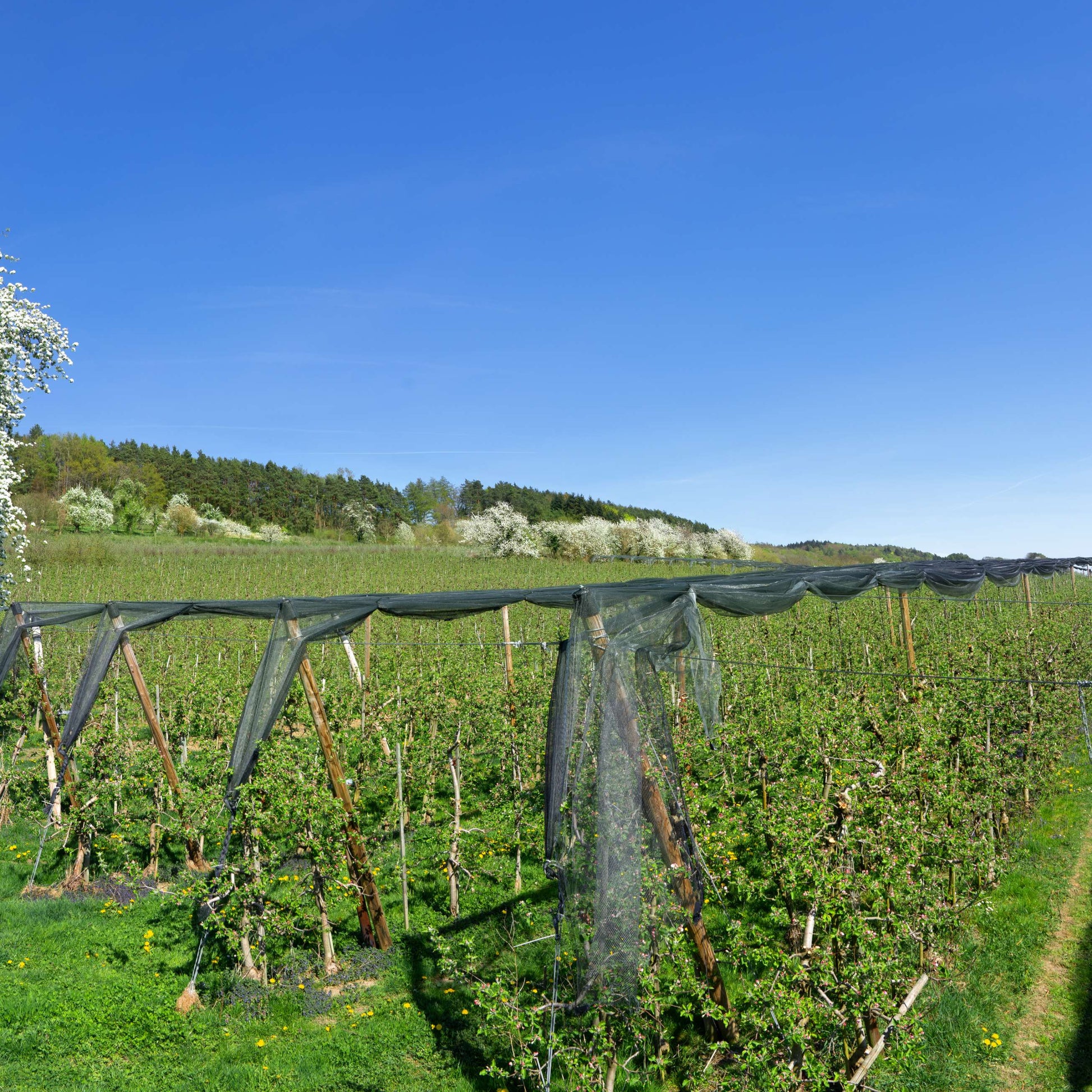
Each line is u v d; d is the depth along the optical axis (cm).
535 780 1155
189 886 884
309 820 788
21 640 1159
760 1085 505
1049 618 1742
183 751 1248
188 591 3206
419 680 1270
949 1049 646
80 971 799
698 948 643
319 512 9356
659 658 699
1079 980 737
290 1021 732
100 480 7806
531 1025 580
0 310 1439
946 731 902
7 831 1197
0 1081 638
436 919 909
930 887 647
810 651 1520
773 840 661
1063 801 1195
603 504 9838
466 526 6006
